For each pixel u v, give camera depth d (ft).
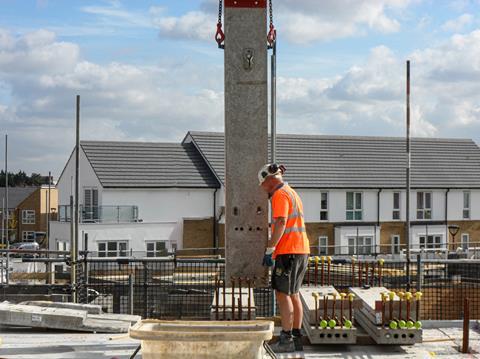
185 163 146.72
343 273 37.68
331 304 23.85
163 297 39.32
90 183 144.05
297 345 23.26
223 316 25.22
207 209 142.31
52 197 255.91
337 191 149.07
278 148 155.43
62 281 63.21
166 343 17.49
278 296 23.06
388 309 23.62
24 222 254.47
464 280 47.37
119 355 23.15
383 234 151.53
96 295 41.11
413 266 60.80
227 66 26.16
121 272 47.34
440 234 155.63
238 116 26.23
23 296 43.27
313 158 154.92
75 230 40.70
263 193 26.30
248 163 26.23
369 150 160.76
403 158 160.56
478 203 159.33
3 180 440.86
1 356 22.98
